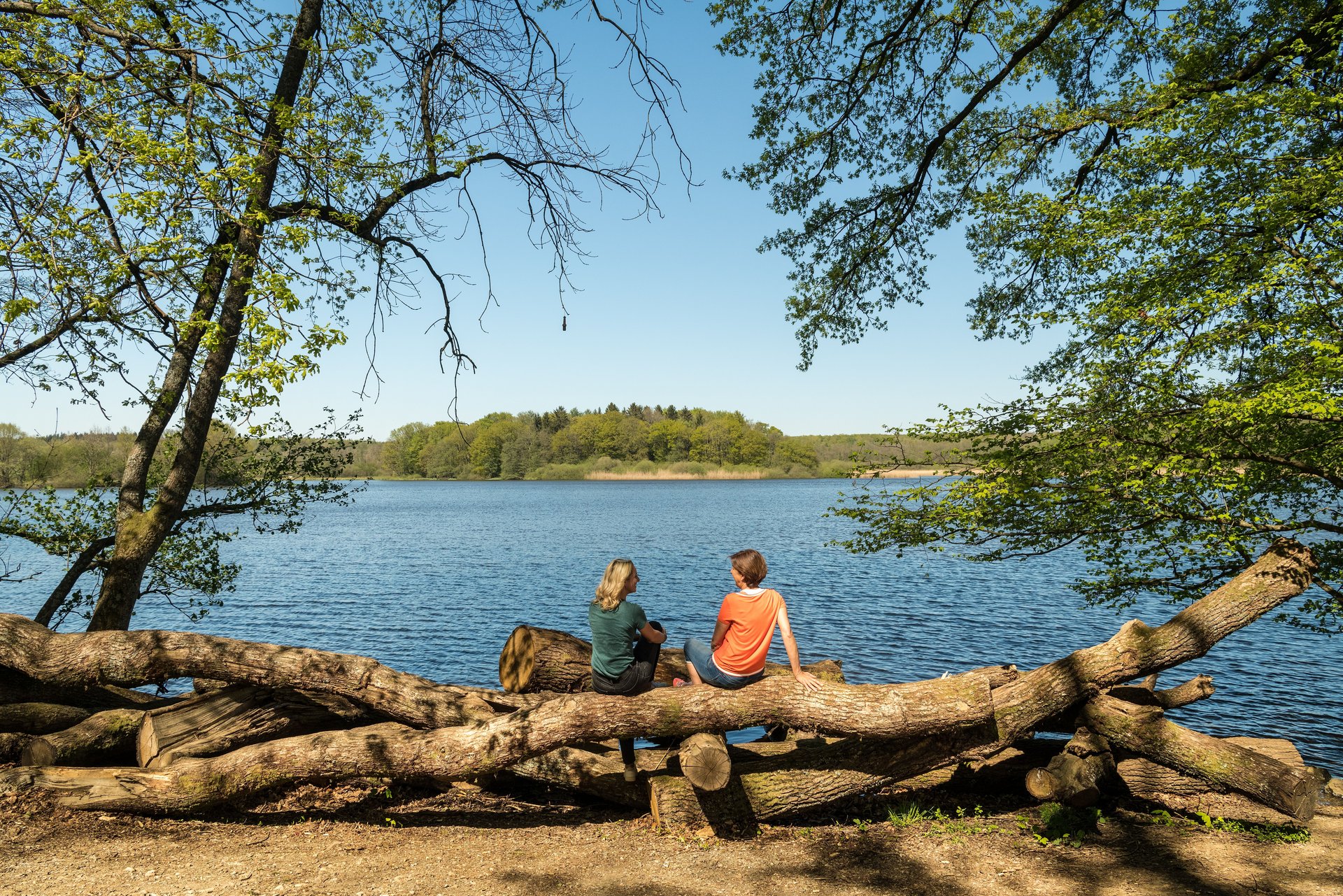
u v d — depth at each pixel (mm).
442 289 10648
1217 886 4730
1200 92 8789
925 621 22109
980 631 20766
